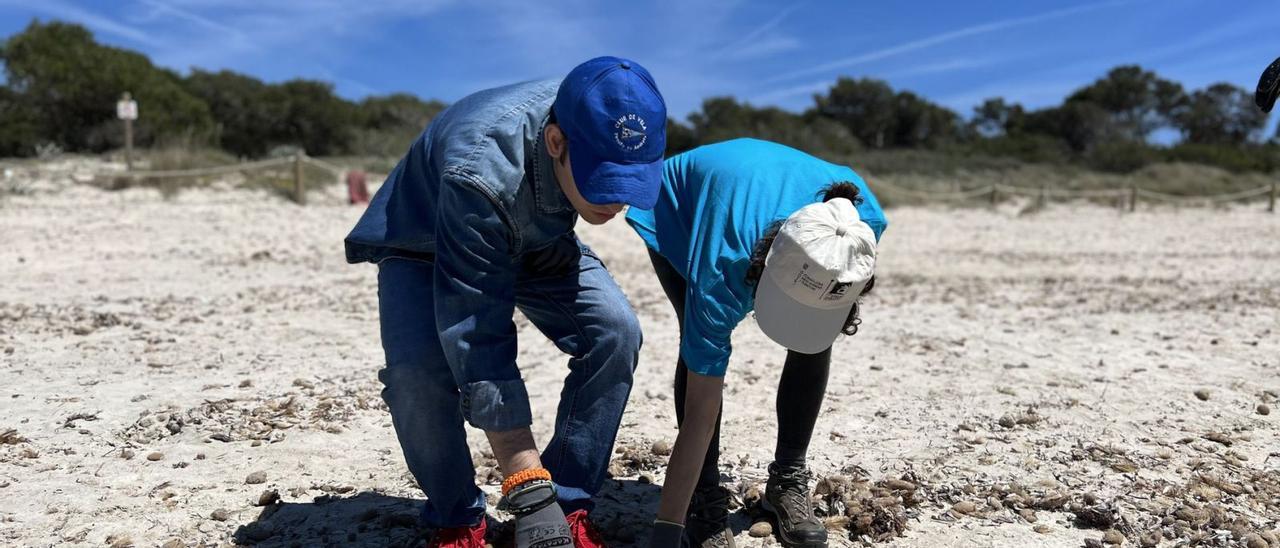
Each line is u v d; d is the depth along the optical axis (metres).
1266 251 12.95
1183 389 4.65
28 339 5.36
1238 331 6.29
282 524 2.83
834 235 2.03
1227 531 2.88
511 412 2.16
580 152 1.94
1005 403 4.36
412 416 2.36
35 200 14.05
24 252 9.47
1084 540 2.83
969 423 4.02
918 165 33.62
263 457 3.46
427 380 2.32
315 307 6.79
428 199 2.28
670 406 4.28
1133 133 52.47
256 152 28.33
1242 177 31.73
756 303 2.13
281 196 16.28
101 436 3.65
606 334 2.42
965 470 3.43
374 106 35.81
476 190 2.04
